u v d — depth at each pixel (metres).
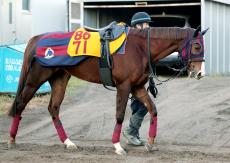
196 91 14.74
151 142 8.85
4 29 16.52
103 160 8.09
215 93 14.33
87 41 8.77
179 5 18.97
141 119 9.27
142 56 8.64
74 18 19.77
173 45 8.62
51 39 9.01
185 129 10.62
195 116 11.55
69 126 11.12
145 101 8.83
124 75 8.55
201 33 8.55
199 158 8.30
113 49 8.58
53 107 9.32
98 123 11.27
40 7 18.64
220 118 11.27
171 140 9.95
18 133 10.63
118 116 8.63
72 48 8.80
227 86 15.61
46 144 9.60
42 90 14.30
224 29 21.11
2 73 13.80
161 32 8.62
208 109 12.18
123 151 8.64
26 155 8.49
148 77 8.77
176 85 15.82
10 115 9.27
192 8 21.86
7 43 16.61
